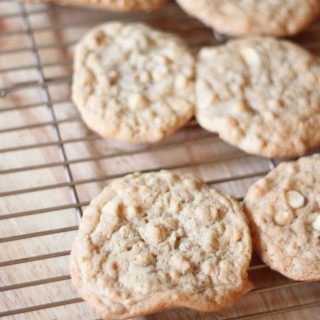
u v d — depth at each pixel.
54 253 0.54
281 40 0.61
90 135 0.60
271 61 0.59
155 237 0.53
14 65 0.63
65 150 0.59
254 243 0.54
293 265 0.53
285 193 0.55
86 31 0.64
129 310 0.51
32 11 0.65
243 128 0.57
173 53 0.60
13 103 0.61
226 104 0.58
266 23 0.61
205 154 0.59
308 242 0.53
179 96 0.58
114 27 0.61
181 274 0.52
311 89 0.58
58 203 0.57
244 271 0.52
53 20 0.65
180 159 0.59
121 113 0.57
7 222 0.56
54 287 0.54
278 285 0.54
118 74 0.59
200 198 0.54
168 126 0.57
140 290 0.51
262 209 0.54
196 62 0.60
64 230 0.55
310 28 0.64
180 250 0.53
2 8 0.65
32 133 0.60
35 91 0.61
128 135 0.57
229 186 0.58
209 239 0.53
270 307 0.54
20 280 0.55
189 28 0.65
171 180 0.55
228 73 0.59
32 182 0.58
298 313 0.54
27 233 0.56
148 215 0.54
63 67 0.63
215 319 0.54
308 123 0.57
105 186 0.57
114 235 0.53
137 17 0.65
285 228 0.54
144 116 0.57
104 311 0.51
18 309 0.52
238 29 0.61
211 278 0.52
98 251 0.52
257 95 0.58
